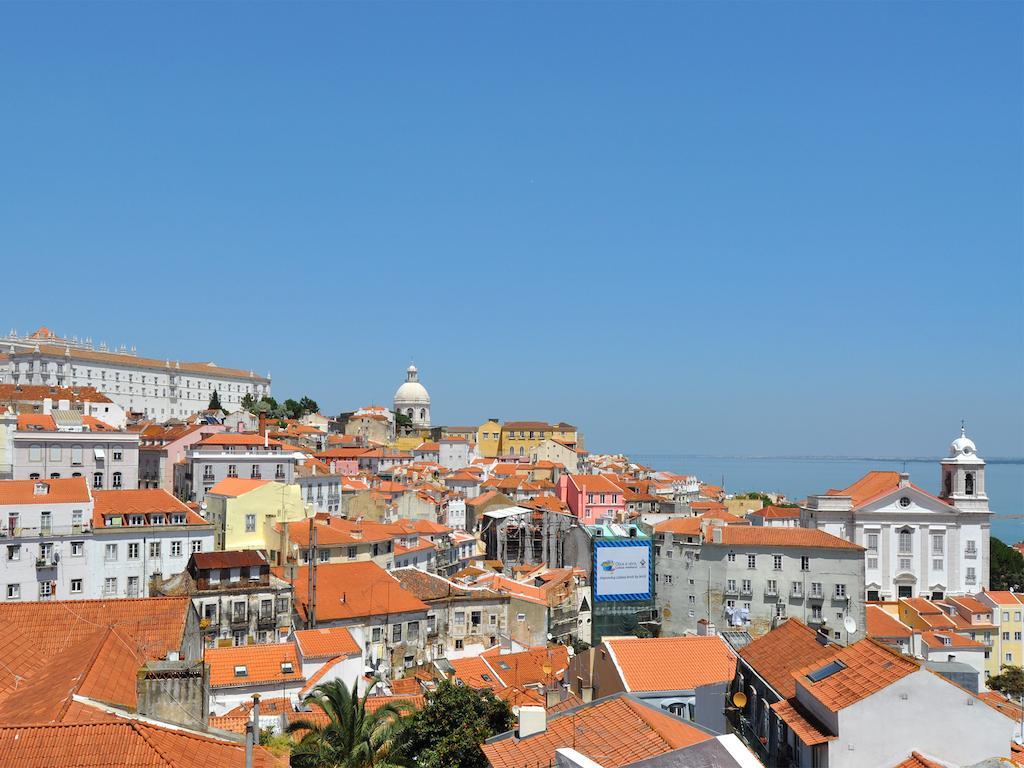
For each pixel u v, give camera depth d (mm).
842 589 136875
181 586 100625
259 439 177375
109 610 57250
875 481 176750
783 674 45062
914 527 164250
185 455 178375
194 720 42375
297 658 84688
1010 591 158000
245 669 81688
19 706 41719
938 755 36438
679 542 147875
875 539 164375
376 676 87938
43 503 109750
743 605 141000
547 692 67000
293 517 132250
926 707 36719
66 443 147750
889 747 36562
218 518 126938
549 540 183750
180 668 42562
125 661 48781
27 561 107375
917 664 37875
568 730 39500
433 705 55188
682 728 38094
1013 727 36688
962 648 117000
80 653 48750
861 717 36719
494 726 54531
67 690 41156
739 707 47781
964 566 164000
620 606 148125
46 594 108250
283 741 54750
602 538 150125
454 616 120062
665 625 147875
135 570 113938
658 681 57625
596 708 41562
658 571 150125
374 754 50094
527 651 111938
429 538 164500
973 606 141500
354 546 132875
